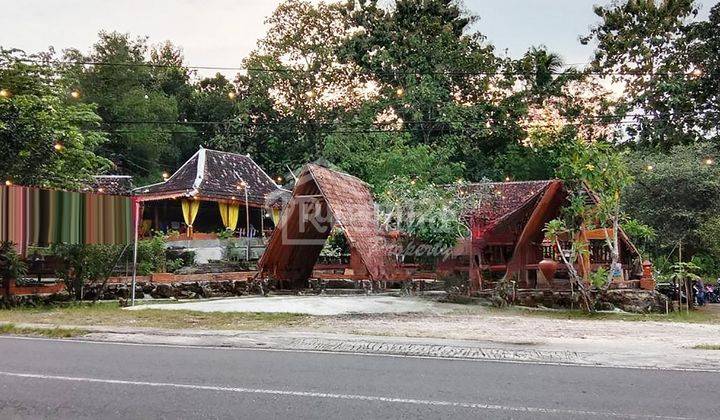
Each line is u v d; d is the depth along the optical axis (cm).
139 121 3891
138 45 4528
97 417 509
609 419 506
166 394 585
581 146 1480
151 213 3066
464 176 3328
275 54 4075
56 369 707
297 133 4041
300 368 720
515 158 3422
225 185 3016
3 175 1695
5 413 521
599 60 2917
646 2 2767
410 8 3647
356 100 3912
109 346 891
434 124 3450
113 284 1587
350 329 1066
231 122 4091
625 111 2683
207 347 885
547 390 610
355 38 3691
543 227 1691
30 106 1675
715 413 527
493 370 716
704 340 958
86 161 1870
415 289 1744
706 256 2448
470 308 1439
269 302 1466
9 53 1830
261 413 519
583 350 854
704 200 2600
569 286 1638
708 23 2452
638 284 1616
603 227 1505
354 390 604
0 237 1298
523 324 1157
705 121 2509
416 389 610
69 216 1367
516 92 3556
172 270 1969
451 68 3538
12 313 1255
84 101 3688
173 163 4438
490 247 1766
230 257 2438
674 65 2595
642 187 2692
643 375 692
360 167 3069
